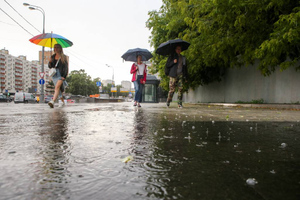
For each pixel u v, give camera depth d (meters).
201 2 9.27
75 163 1.28
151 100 26.05
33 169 1.16
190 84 16.88
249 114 5.46
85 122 3.47
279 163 1.30
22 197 0.83
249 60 10.03
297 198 0.83
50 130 2.61
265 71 9.34
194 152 1.57
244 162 1.32
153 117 4.45
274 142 1.96
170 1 13.23
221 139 2.10
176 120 3.87
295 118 4.40
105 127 2.91
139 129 2.75
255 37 9.10
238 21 8.25
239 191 0.89
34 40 8.53
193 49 11.23
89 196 0.84
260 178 1.04
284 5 7.87
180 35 13.05
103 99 36.78
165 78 17.00
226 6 7.83
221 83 16.81
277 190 0.90
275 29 7.73
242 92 14.02
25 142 1.91
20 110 6.40
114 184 0.96
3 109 6.95
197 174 1.10
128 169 1.17
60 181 0.99
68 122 3.44
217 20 8.56
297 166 1.24
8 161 1.32
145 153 1.54
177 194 0.86
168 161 1.34
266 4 7.74
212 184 0.96
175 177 1.05
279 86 11.07
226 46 9.95
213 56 10.95
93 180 1.01
